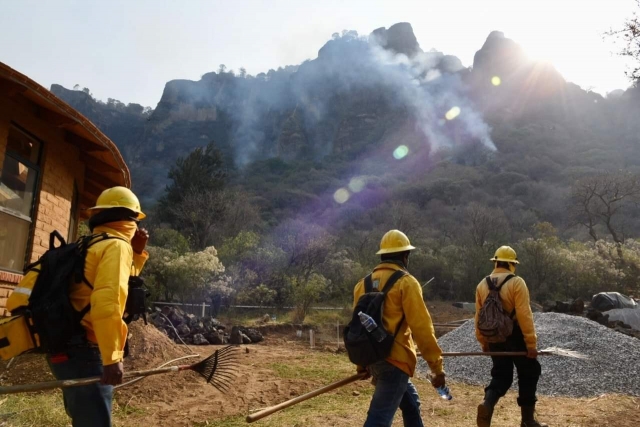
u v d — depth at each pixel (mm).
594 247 34250
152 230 27906
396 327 3559
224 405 6445
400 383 3529
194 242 29828
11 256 6855
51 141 7738
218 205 32875
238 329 14812
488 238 38875
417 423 4070
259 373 8617
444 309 25516
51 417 5168
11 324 2793
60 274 2777
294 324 17547
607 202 45094
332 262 26266
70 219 8805
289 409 6375
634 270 27906
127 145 178125
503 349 5199
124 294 2766
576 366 8609
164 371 3518
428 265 30547
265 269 22500
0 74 5574
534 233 44000
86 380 2658
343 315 20359
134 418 5781
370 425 3406
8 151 6707
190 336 13828
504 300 5230
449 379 9188
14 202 6910
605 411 6219
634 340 9562
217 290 18500
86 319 2805
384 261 3887
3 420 4898
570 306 17344
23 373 6629
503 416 6023
